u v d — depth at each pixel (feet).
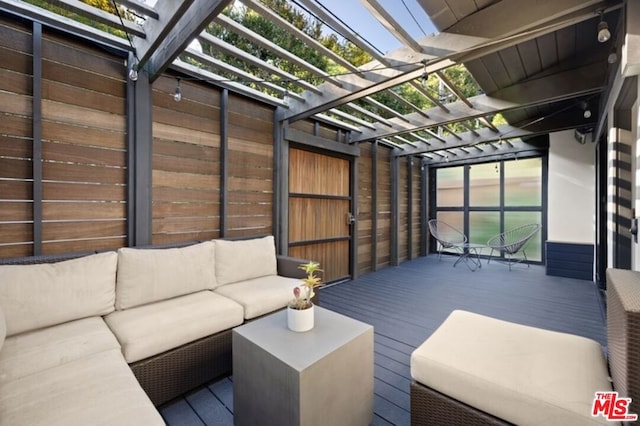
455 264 18.79
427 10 6.50
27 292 5.32
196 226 9.53
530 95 9.96
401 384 6.28
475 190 21.61
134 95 8.02
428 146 17.13
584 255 15.17
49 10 7.12
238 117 10.67
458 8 6.49
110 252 6.60
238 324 6.77
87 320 5.82
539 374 3.93
